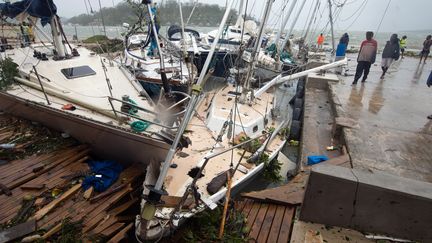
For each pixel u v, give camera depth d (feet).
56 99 17.67
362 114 22.90
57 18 20.40
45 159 16.21
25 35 25.43
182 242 12.37
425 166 15.30
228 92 26.37
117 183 14.92
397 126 20.51
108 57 23.82
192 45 33.47
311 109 27.40
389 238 10.14
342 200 10.28
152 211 10.56
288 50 51.75
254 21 43.75
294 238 10.44
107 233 12.13
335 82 34.27
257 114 21.72
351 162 15.85
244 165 16.66
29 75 18.93
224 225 12.21
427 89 31.63
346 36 39.58
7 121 20.49
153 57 30.25
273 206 13.30
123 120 15.83
